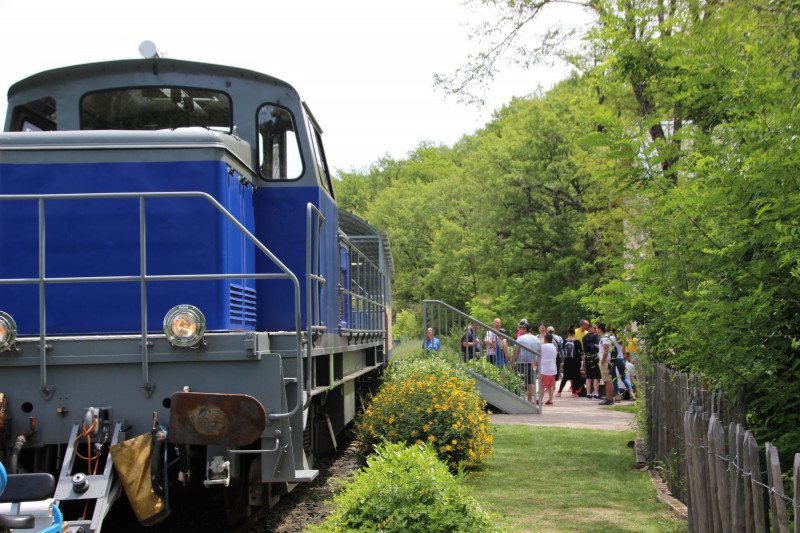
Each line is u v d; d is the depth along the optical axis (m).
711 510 5.27
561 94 38.75
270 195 7.71
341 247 10.07
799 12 6.35
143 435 5.55
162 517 5.51
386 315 16.66
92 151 6.54
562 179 36.34
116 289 6.48
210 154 6.59
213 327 6.45
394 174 87.38
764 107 5.50
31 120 7.57
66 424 5.67
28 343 5.68
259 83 7.72
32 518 3.78
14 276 6.40
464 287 47.19
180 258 6.51
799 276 4.61
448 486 5.26
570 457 10.20
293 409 6.29
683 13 7.41
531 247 38.50
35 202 6.47
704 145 5.86
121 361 5.71
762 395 5.52
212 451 5.66
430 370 11.32
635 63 7.21
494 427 11.25
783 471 5.23
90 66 7.46
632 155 6.53
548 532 6.32
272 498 7.00
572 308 34.72
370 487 5.22
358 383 12.25
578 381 20.59
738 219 5.29
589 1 15.43
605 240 19.31
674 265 6.09
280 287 7.62
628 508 7.24
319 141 8.86
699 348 5.34
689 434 5.83
